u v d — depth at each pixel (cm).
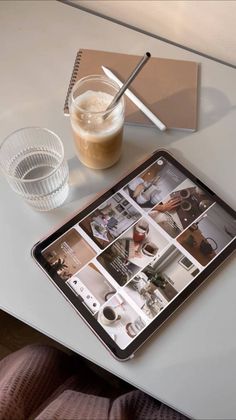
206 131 65
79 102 57
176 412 58
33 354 69
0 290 55
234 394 51
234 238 58
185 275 55
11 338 101
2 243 58
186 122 65
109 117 54
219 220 59
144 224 58
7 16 73
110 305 54
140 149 64
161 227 58
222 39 68
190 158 64
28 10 73
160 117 65
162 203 60
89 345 52
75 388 67
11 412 53
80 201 60
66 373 71
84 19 73
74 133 57
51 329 53
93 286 55
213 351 52
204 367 52
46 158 62
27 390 60
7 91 67
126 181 61
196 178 62
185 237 58
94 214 59
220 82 69
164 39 74
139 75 68
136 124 65
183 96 67
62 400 56
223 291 55
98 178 62
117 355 51
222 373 52
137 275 55
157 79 68
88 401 57
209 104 67
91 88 59
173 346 52
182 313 54
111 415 52
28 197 57
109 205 60
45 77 68
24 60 70
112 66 69
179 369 52
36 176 61
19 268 56
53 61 70
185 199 60
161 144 64
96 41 71
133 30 73
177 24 70
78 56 69
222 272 56
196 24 68
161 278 55
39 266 56
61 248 57
